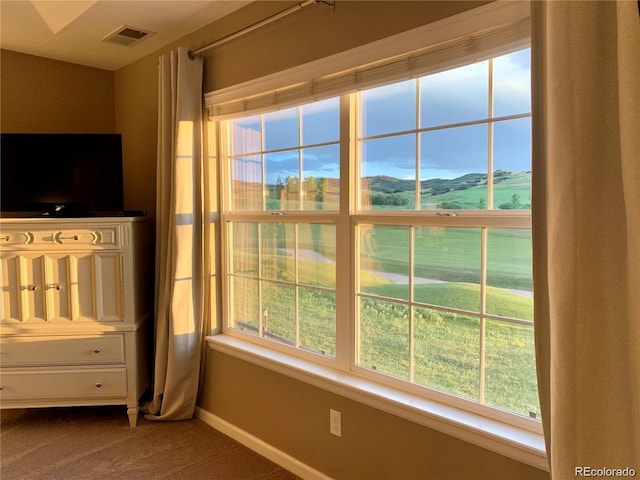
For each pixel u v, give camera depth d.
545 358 1.24
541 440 1.39
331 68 1.86
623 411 1.07
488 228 1.52
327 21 1.87
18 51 2.94
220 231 2.60
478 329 1.56
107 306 2.52
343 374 1.95
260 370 2.28
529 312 1.44
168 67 2.55
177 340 2.51
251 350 2.31
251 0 2.18
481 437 1.48
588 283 1.09
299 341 2.22
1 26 2.52
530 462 1.38
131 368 2.55
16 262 2.42
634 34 0.97
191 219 2.49
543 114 1.21
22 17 2.40
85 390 2.51
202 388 2.64
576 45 1.07
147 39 2.70
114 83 3.33
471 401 1.58
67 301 2.47
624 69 0.99
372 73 1.73
